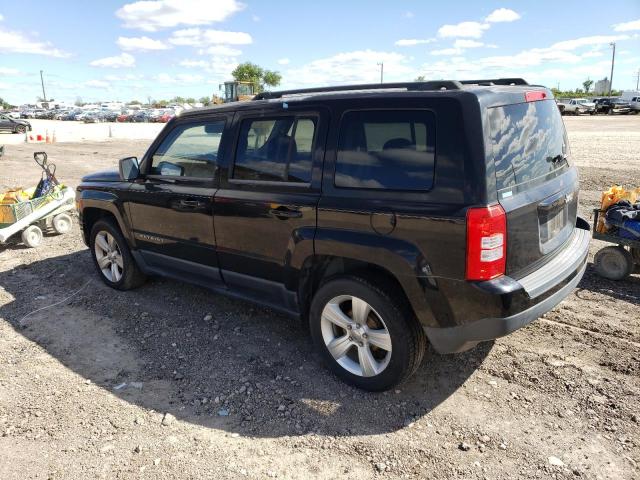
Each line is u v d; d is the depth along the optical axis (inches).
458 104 113.3
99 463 112.8
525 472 106.2
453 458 111.0
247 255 154.6
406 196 118.4
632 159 553.0
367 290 126.6
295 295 146.6
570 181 147.0
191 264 175.2
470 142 111.0
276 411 129.3
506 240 113.4
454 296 114.7
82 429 124.3
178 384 142.8
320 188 133.8
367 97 127.2
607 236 201.0
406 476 106.5
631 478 103.6
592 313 174.6
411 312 125.6
